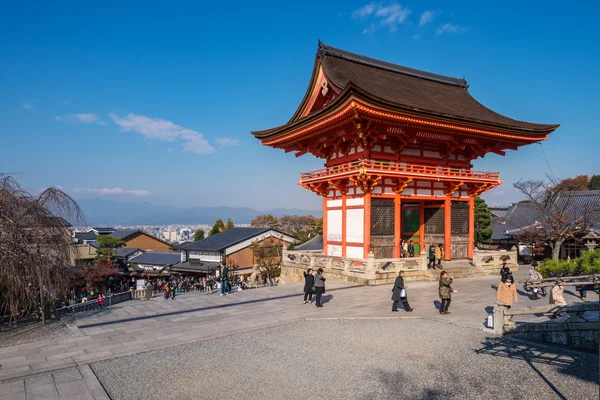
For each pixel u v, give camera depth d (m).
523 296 23.91
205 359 14.01
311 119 31.61
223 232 79.75
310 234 110.62
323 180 34.47
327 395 11.12
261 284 60.72
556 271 21.06
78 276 21.97
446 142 34.59
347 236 33.81
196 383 12.01
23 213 18.12
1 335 17.41
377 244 31.72
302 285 30.08
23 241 17.61
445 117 30.17
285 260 39.06
